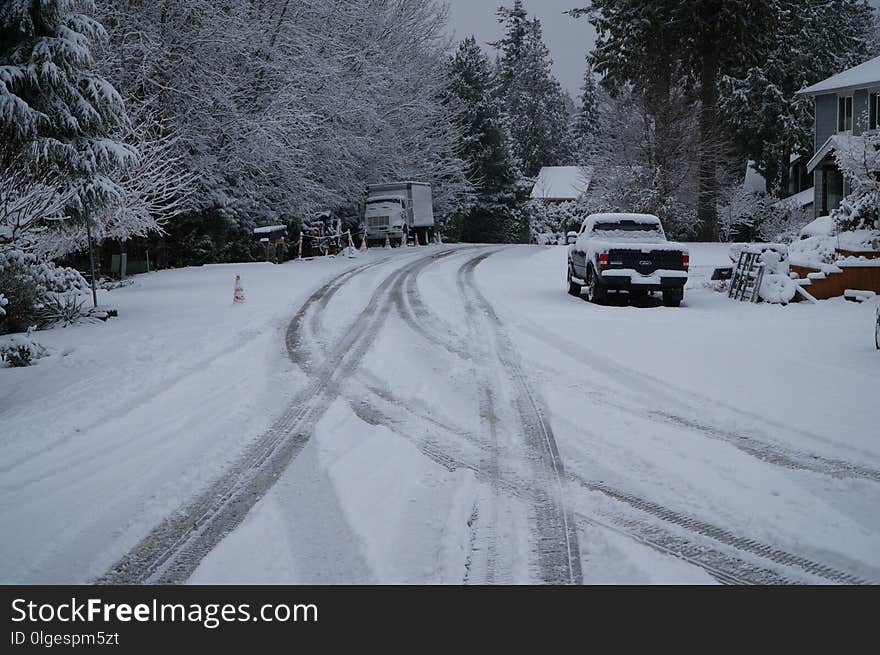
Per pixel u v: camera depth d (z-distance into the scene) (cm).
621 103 4347
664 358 1221
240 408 970
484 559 550
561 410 937
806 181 5809
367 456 779
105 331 1555
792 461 742
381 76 4228
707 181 4300
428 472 729
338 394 1036
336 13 3972
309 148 3884
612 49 4362
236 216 3531
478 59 6197
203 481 718
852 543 567
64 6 1777
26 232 1861
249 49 3500
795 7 4981
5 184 1655
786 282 1888
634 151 4250
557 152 10619
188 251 3281
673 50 4316
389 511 635
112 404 997
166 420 921
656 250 1845
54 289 1695
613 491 675
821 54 5784
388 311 1759
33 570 551
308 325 1587
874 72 3941
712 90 4303
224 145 3466
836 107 4112
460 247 4050
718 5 4112
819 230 2509
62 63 1797
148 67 3042
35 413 959
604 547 567
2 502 678
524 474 720
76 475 743
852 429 833
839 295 1900
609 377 1100
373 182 4569
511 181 6253
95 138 1859
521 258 3278
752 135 5281
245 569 544
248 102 3638
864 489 670
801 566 537
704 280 2428
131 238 2822
